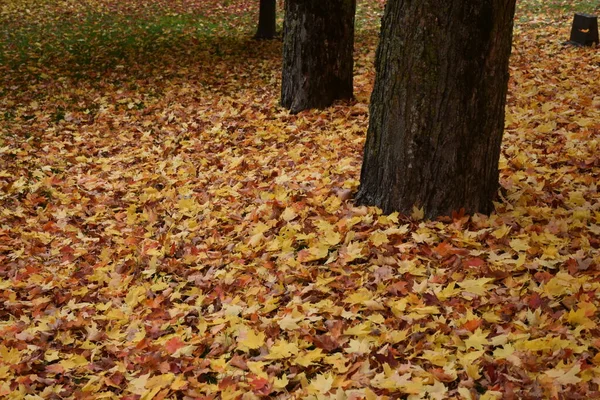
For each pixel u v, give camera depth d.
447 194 4.60
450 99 4.41
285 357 3.35
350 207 5.02
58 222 5.86
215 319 3.85
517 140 6.26
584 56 9.77
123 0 18.62
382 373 3.11
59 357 3.77
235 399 3.10
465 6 4.23
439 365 3.16
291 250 4.63
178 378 3.30
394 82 4.56
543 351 3.16
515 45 11.24
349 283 4.05
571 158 5.62
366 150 4.99
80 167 7.28
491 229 4.45
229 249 4.86
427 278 4.03
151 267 4.74
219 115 8.59
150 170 7.00
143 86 10.59
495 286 3.83
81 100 9.97
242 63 11.91
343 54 8.16
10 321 4.23
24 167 7.35
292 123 7.89
